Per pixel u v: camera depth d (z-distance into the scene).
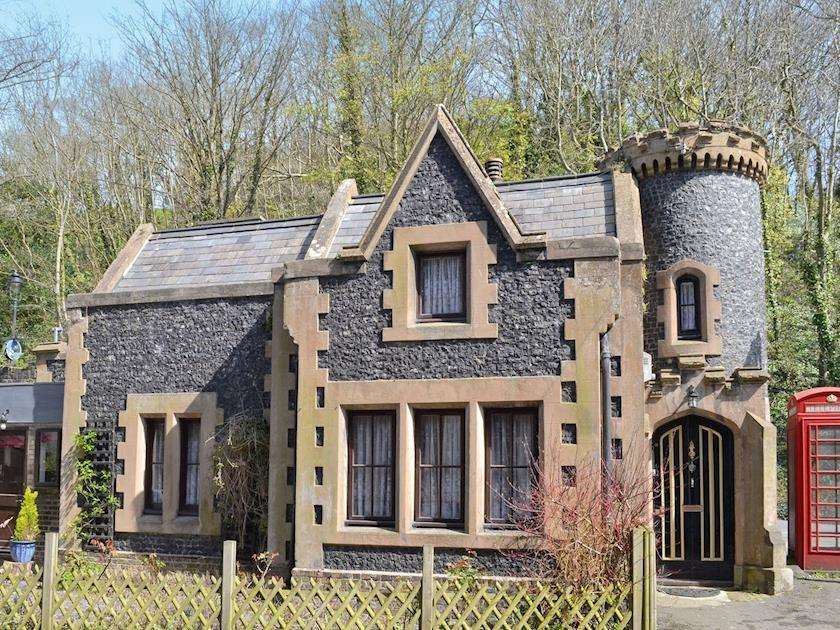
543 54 27.34
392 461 10.80
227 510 12.04
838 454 12.91
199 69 27.62
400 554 10.40
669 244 15.62
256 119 28.34
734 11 26.47
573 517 9.02
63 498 13.15
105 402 13.24
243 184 29.19
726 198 15.63
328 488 10.74
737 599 11.66
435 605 7.86
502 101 26.25
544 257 10.25
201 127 27.80
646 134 16.06
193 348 12.85
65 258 31.16
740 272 15.51
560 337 10.10
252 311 12.60
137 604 8.89
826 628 9.94
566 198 11.70
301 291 11.18
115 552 12.65
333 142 28.30
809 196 28.39
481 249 10.51
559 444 9.90
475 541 10.04
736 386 12.91
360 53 27.16
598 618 7.45
